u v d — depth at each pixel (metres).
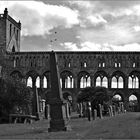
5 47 154.75
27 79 154.38
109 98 112.38
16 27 170.25
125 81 150.50
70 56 153.12
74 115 99.94
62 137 33.06
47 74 153.62
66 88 150.12
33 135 37.34
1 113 77.19
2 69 151.38
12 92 80.44
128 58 152.00
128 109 147.38
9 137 34.91
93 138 31.09
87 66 152.38
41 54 154.25
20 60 154.62
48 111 82.56
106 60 152.38
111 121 51.28
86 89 111.44
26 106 83.19
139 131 33.66
